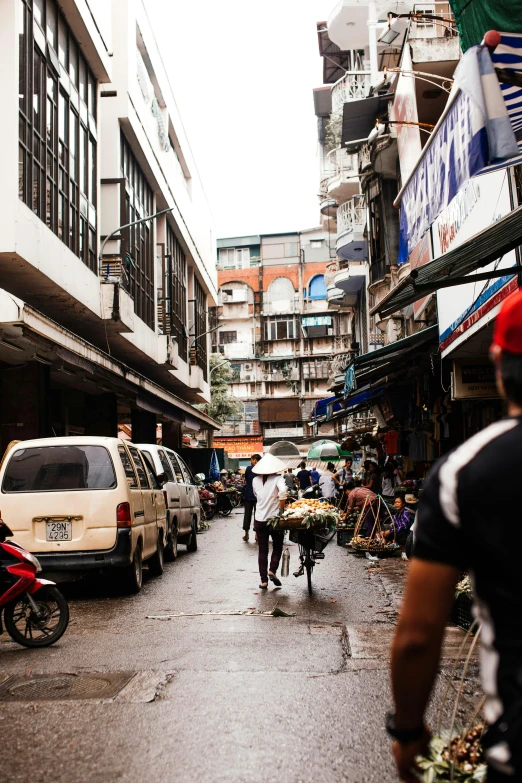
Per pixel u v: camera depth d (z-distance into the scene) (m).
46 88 15.38
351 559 13.98
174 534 14.30
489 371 12.75
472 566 1.77
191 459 34.84
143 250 25.98
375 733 4.50
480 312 10.27
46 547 9.71
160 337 27.70
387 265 23.00
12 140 13.02
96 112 19.78
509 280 9.08
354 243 30.91
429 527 1.80
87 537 9.73
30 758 4.17
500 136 4.86
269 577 10.98
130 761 4.09
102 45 19.06
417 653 1.79
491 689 1.72
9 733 4.59
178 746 4.30
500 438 1.76
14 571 6.97
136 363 27.05
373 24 24.03
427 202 6.88
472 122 5.26
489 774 1.71
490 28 5.62
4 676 5.98
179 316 33.38
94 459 10.03
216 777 3.85
